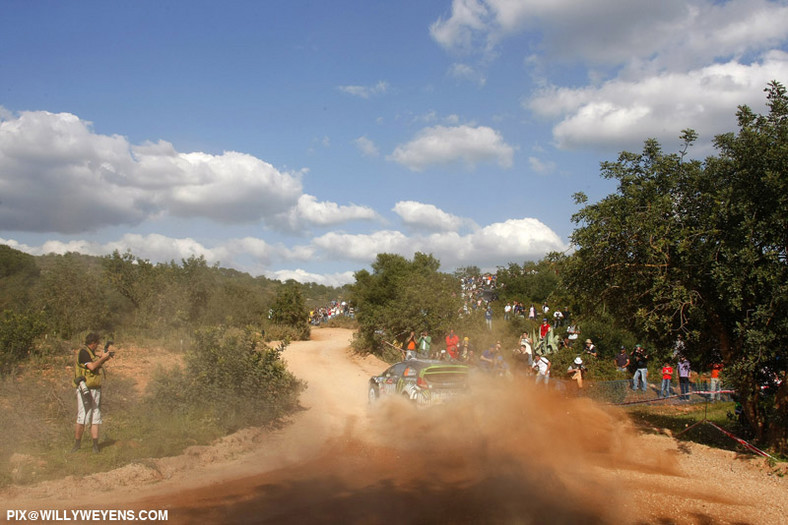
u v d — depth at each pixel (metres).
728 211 9.72
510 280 40.53
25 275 25.09
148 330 19.50
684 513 6.65
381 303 30.02
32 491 6.77
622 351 19.72
